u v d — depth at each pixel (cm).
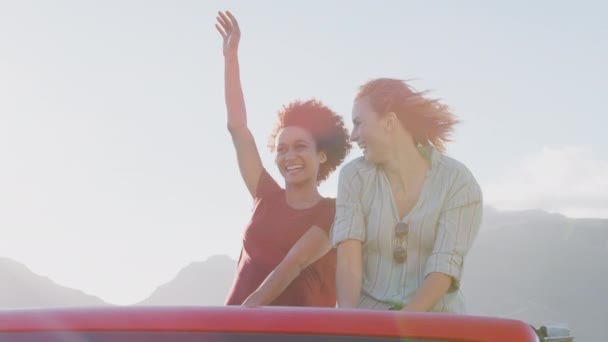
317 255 425
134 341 156
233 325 158
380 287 326
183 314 160
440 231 322
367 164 339
